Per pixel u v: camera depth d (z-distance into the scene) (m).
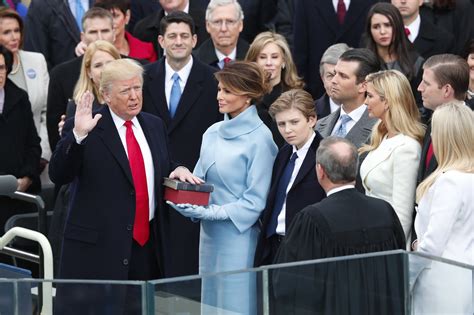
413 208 24.86
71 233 24.66
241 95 25.25
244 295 20.27
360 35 35.66
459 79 25.42
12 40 35.50
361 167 25.42
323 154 22.19
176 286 19.80
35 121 36.00
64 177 24.25
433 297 20.95
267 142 25.44
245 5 37.78
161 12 36.41
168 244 25.05
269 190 25.34
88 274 24.53
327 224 21.77
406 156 24.77
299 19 35.81
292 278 20.55
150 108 30.31
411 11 34.41
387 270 21.03
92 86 29.23
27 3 42.22
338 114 28.00
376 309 21.03
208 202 24.92
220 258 25.38
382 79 25.20
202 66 30.58
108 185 24.50
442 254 22.17
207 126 30.20
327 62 29.75
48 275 24.11
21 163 33.44
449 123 22.34
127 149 24.73
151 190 24.84
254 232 25.58
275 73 30.19
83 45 33.47
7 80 33.59
